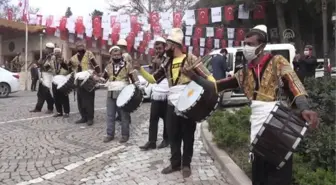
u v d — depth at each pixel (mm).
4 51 29125
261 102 3502
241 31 24000
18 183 5199
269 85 3492
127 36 21641
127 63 7391
